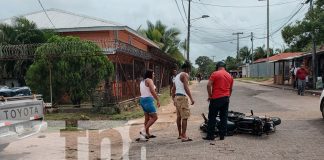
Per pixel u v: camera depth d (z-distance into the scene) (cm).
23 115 760
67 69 1469
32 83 1512
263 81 4597
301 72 2208
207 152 775
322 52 2661
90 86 1497
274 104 1714
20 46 1505
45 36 1956
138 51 1841
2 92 1173
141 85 932
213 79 875
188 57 3672
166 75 3459
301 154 743
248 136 927
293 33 2486
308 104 1664
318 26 2302
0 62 1798
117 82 1557
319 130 991
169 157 746
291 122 1130
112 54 1580
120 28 2191
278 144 834
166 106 1797
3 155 791
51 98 1476
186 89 877
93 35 2234
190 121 1234
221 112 889
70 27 2180
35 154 798
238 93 2559
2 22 2103
